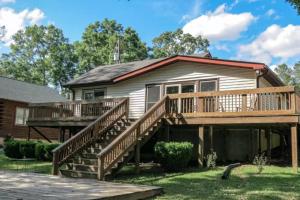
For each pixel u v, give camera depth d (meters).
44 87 32.50
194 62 15.96
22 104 26.62
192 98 13.63
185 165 12.24
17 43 50.03
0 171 11.06
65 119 17.02
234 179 10.05
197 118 13.19
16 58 50.06
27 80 48.78
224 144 15.61
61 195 6.70
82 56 47.69
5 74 48.62
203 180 9.97
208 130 15.30
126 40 46.50
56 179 9.38
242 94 12.38
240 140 15.25
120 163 10.90
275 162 14.62
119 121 14.30
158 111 13.38
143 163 13.91
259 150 15.42
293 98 11.45
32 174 10.41
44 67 49.53
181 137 16.14
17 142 16.56
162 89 16.83
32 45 50.06
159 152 12.01
